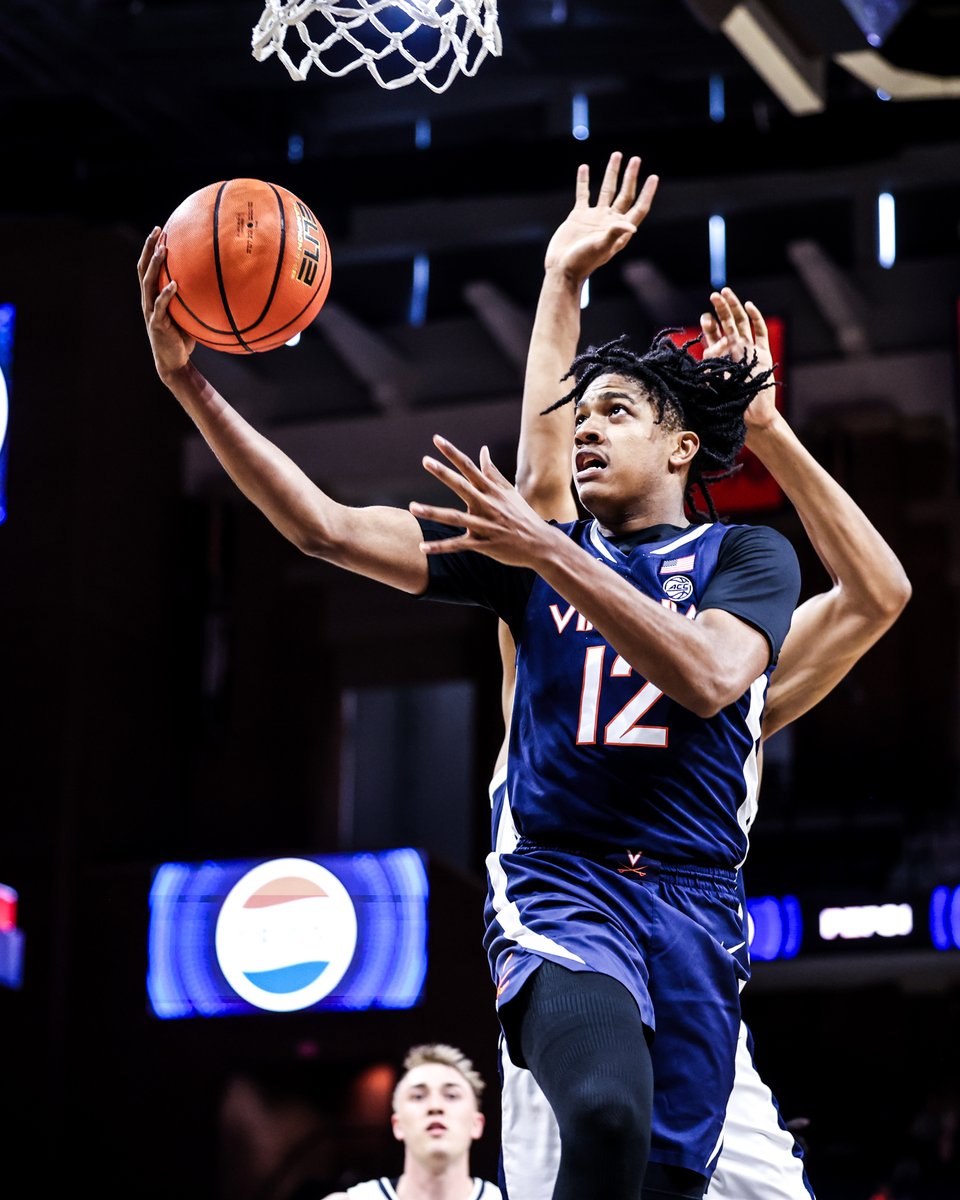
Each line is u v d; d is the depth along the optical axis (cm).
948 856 2081
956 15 1259
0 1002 1848
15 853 1914
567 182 1670
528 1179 365
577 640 369
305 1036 1744
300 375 2311
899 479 2172
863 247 2106
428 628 2320
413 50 1739
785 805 2169
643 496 391
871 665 2184
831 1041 2077
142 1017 1802
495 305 2177
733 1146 372
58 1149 1794
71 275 2064
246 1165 1750
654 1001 344
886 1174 1973
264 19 498
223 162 1795
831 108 1589
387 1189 780
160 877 1847
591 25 1697
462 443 2236
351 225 2077
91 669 1991
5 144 1852
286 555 2317
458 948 1742
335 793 2302
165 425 2169
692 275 2200
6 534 2016
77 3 1688
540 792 362
